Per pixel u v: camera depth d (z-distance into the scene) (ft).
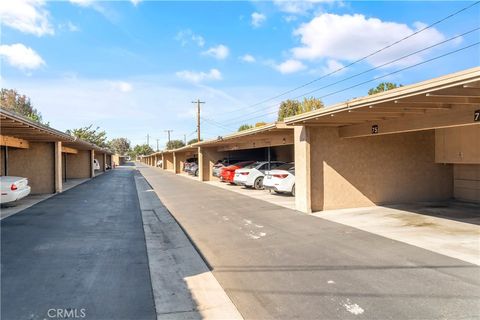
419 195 44.88
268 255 23.93
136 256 24.20
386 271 19.75
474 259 21.38
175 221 38.04
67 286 18.45
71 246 26.71
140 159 481.05
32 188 66.80
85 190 73.15
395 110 29.99
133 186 83.15
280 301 16.52
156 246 27.48
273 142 66.28
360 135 38.47
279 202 50.26
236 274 20.59
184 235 31.27
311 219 36.19
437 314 14.53
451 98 25.44
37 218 39.04
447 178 46.11
